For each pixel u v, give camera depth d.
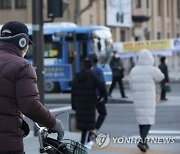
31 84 9.60
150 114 23.47
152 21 123.25
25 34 10.16
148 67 23.53
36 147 23.73
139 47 81.94
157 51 82.12
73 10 85.81
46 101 52.47
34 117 9.52
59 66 59.06
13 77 9.62
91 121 23.89
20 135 9.85
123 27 109.56
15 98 9.69
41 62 28.11
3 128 9.62
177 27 142.12
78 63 61.75
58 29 62.59
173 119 37.00
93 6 96.38
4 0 92.69
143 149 23.69
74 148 10.64
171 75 97.88
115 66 53.38
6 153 9.62
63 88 62.06
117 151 24.05
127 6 101.06
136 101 23.61
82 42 61.91
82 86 23.83
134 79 23.62
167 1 134.62
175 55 117.56
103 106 26.97
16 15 91.38
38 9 28.38
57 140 10.49
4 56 9.84
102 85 23.84
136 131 31.27
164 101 50.81
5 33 10.09
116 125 34.09
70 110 43.97
